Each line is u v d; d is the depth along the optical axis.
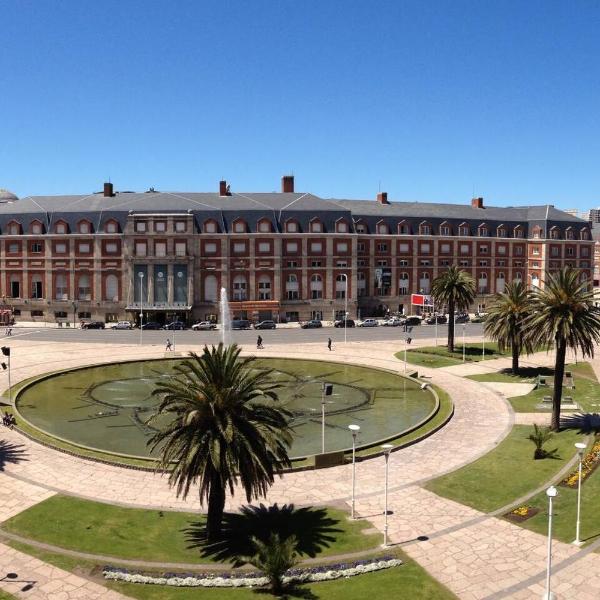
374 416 49.50
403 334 92.38
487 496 33.12
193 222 102.19
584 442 41.31
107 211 104.12
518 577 25.11
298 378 63.09
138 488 33.97
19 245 104.88
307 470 36.78
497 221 121.62
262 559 24.50
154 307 101.75
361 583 24.64
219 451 25.31
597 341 45.31
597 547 27.22
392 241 113.50
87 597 23.52
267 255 104.75
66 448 39.72
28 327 99.06
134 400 53.31
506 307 62.62
